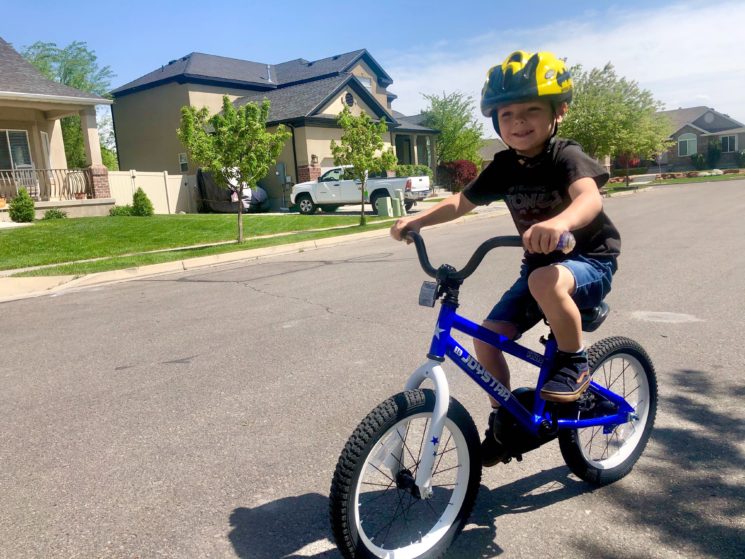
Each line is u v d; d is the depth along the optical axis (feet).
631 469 10.43
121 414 13.98
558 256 8.54
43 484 10.78
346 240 50.83
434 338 7.94
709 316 19.84
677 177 170.50
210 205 82.07
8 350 20.29
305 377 15.84
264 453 11.62
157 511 9.71
